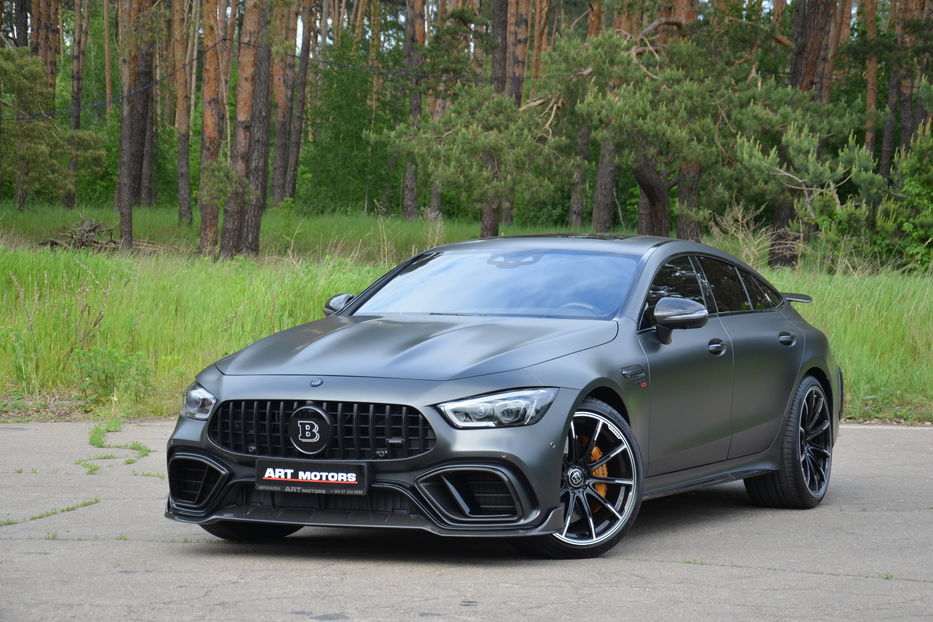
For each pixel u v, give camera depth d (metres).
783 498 6.89
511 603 4.29
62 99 64.31
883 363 12.89
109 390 11.34
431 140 27.62
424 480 4.84
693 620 4.06
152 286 14.42
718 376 6.23
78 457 8.45
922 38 39.94
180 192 43.62
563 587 4.58
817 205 21.14
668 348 5.88
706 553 5.40
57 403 11.33
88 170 48.47
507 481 4.83
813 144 22.08
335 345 5.40
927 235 19.92
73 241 32.47
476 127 27.20
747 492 7.04
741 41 30.67
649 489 5.70
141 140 48.38
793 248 22.23
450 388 4.90
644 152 26.61
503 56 40.78
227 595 4.41
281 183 52.16
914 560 5.27
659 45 28.73
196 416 5.25
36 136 39.22
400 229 38.78
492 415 4.86
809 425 7.08
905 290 14.62
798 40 32.34
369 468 4.87
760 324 6.89
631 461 5.34
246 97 31.66
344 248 34.38
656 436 5.71
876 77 44.03
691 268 6.62
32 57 39.12
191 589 4.52
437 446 4.81
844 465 8.57
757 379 6.63
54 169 39.91
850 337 13.31
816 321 13.73
